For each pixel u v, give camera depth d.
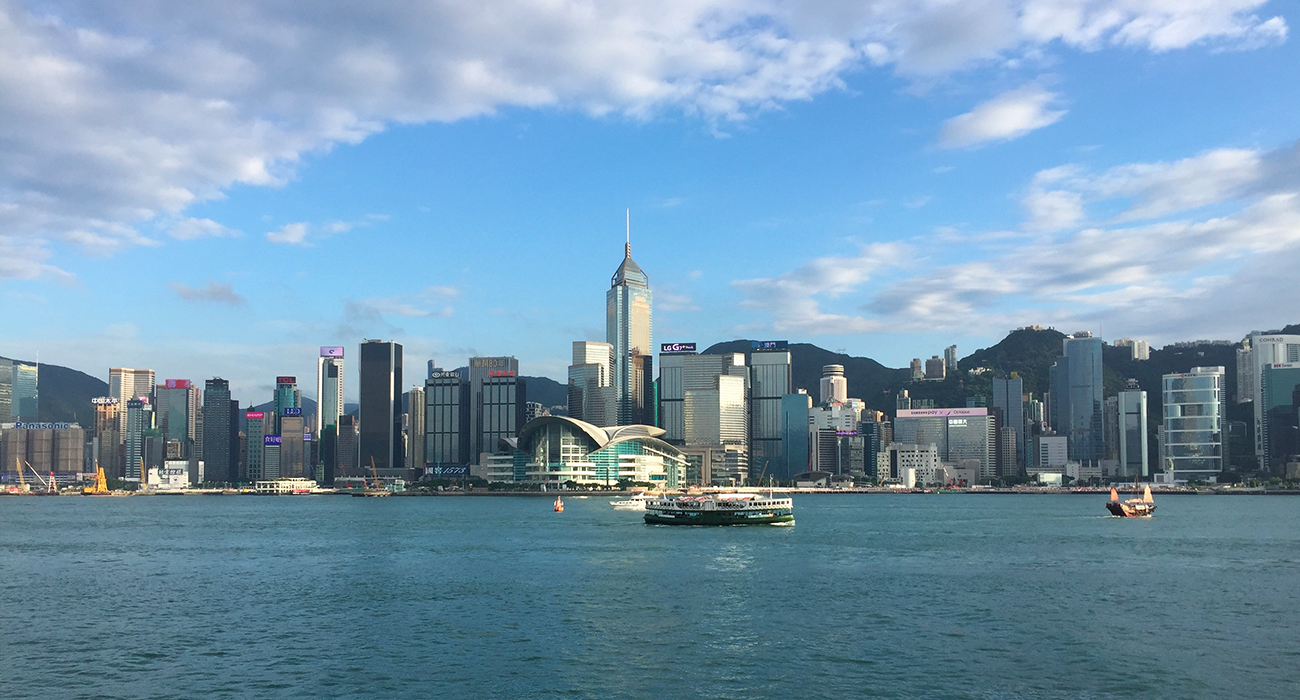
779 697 76.50
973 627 104.00
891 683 80.50
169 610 117.44
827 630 102.25
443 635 100.06
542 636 99.31
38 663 88.75
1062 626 104.62
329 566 165.25
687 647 93.94
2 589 137.75
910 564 164.00
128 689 79.69
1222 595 127.06
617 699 76.06
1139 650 92.50
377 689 79.12
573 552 185.38
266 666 87.06
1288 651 92.12
